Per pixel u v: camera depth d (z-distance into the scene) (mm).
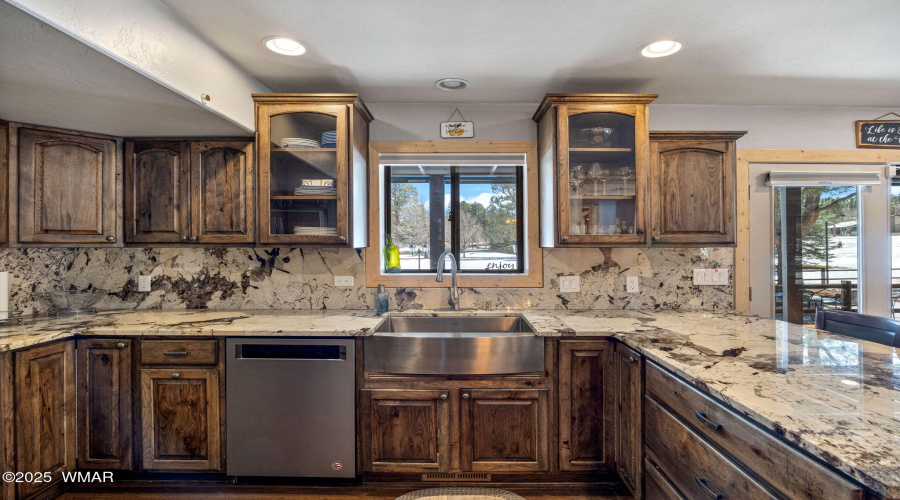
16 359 1672
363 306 2582
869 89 2361
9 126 1931
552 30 1723
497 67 2074
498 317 2426
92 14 1228
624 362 1840
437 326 2418
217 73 1855
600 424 1946
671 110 2643
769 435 946
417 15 1605
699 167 2283
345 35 1757
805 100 2549
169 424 1951
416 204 2768
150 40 1459
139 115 1890
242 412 1941
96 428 1952
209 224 2240
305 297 2584
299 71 2113
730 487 1083
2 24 1106
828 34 1747
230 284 2576
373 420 1952
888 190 2670
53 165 2053
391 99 2520
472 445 1950
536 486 1990
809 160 2645
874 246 2676
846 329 1885
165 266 2566
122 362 1952
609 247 2402
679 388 1354
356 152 2293
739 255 2637
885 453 737
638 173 2182
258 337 1940
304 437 1938
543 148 2439
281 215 2266
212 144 2234
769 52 1917
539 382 1951
